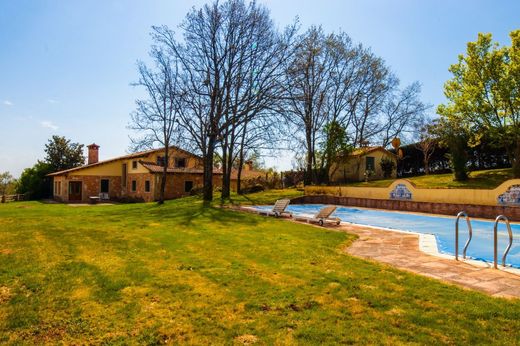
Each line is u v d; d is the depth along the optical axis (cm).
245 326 441
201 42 2511
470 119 2509
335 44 3303
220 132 2497
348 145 3228
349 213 2162
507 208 1544
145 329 436
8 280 618
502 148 2777
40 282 606
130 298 535
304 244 952
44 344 402
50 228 1191
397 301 515
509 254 1020
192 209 1836
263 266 716
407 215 1908
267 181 3878
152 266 712
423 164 3662
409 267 719
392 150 4409
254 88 2544
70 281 612
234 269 692
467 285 594
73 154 5162
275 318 462
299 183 3806
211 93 2525
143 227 1241
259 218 1531
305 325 440
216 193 3434
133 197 3891
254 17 2484
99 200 3797
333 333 417
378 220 1831
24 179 4569
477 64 2430
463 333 412
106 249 873
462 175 2538
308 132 3312
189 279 626
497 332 414
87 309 495
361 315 468
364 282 607
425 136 3453
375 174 4025
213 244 945
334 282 607
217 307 500
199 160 2852
